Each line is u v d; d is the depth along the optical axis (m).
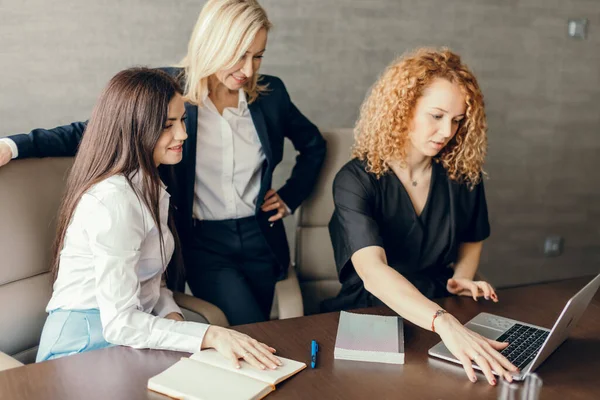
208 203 2.18
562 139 3.58
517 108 3.42
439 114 1.78
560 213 3.69
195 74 2.01
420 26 3.07
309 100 2.95
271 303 2.33
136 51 2.64
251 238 2.23
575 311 1.36
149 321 1.43
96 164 1.58
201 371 1.28
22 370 1.29
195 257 2.20
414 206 1.96
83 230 1.55
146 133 1.58
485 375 1.30
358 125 2.02
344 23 2.92
